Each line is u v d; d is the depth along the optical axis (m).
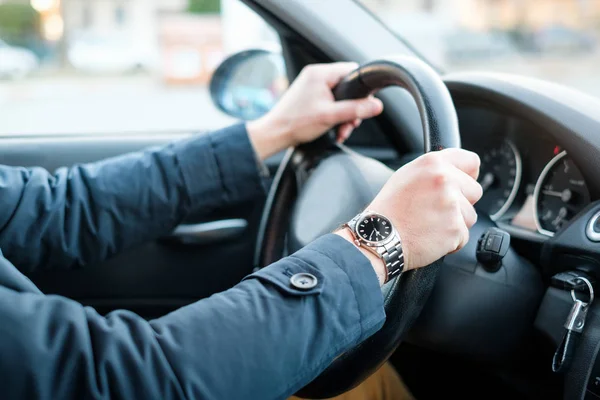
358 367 0.62
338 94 0.91
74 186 0.88
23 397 0.46
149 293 1.35
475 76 0.94
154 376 0.47
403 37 1.25
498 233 0.77
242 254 1.38
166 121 1.54
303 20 1.13
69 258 0.87
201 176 0.90
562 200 0.85
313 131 0.92
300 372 0.51
